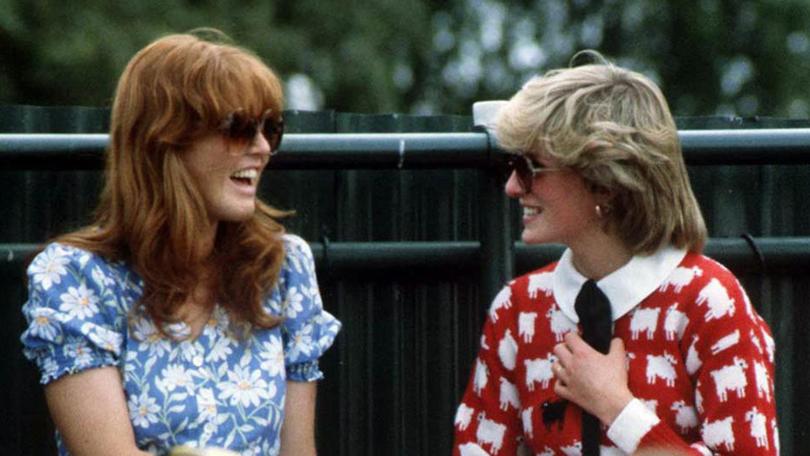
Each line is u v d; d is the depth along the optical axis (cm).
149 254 771
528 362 810
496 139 867
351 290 929
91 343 764
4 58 3117
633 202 782
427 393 935
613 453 785
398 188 936
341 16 3616
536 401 807
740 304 781
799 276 949
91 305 770
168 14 3200
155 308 770
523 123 789
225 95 768
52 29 3080
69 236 784
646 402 782
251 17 3400
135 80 775
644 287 785
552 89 789
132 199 773
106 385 762
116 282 777
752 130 880
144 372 768
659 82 4950
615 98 783
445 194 938
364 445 934
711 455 770
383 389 933
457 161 870
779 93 4875
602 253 796
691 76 4950
